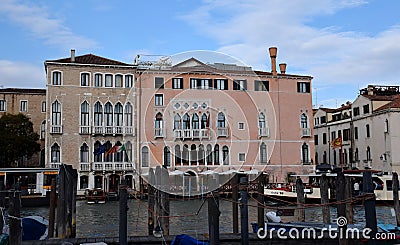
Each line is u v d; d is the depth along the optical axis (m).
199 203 17.92
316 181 36.91
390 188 27.97
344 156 47.22
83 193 37.47
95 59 40.34
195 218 18.03
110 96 38.88
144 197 30.12
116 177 38.03
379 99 43.09
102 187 37.81
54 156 37.84
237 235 11.65
